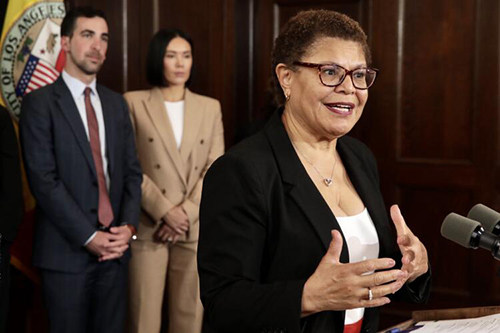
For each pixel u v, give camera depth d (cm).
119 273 334
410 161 424
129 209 337
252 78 471
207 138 376
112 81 452
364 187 171
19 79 366
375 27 429
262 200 150
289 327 138
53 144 317
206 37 460
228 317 143
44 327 400
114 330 334
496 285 405
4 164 304
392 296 171
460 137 411
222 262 148
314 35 156
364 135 437
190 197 365
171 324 371
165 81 378
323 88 154
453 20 409
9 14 367
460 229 146
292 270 151
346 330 160
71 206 312
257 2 466
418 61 419
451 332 141
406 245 152
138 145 368
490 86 400
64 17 345
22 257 370
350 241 159
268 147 161
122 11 448
